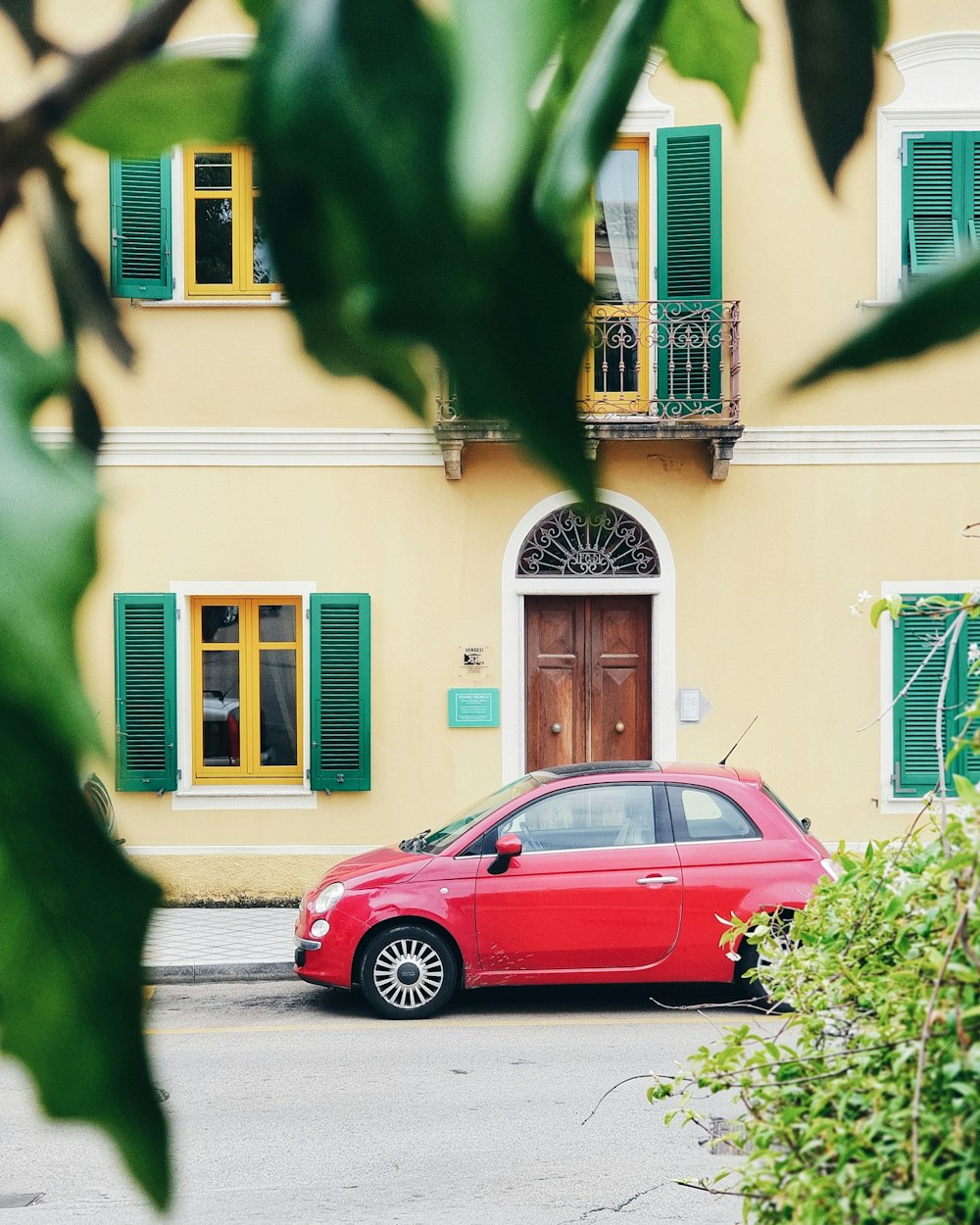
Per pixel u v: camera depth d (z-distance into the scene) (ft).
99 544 0.73
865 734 33.73
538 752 34.37
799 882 23.91
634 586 33.76
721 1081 7.65
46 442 0.80
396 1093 20.06
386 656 33.81
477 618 33.86
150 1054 0.72
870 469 33.65
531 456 0.85
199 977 28.12
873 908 8.20
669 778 25.00
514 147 0.90
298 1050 22.62
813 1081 7.24
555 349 0.87
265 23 0.92
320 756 33.50
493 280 0.87
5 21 0.94
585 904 24.11
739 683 33.83
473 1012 25.21
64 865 0.71
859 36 1.22
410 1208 15.52
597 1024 24.12
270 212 0.91
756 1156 6.96
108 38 0.94
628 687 34.32
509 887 24.30
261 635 34.35
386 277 0.87
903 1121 6.31
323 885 25.38
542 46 0.93
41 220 0.95
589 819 24.81
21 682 0.70
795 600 33.81
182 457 33.17
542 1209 15.42
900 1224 5.95
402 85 0.90
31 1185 15.81
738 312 30.48
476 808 26.55
